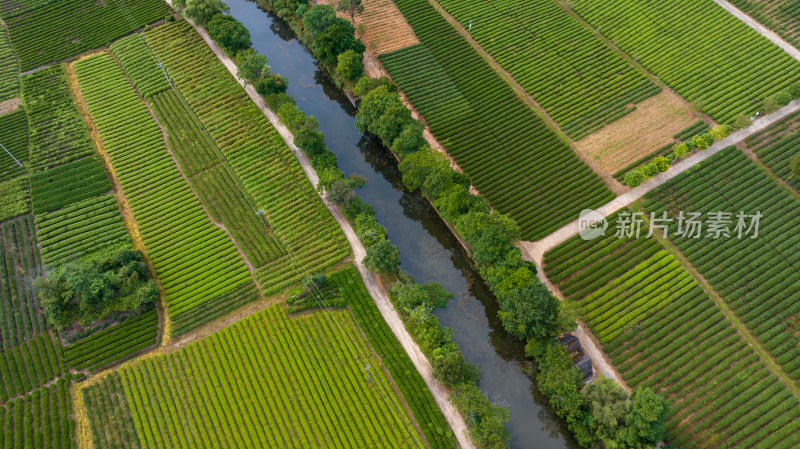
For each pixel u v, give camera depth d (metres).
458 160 97.00
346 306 79.19
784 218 85.81
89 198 93.06
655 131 100.50
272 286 81.19
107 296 77.56
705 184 90.94
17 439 67.19
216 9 114.88
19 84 110.50
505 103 105.75
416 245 89.00
